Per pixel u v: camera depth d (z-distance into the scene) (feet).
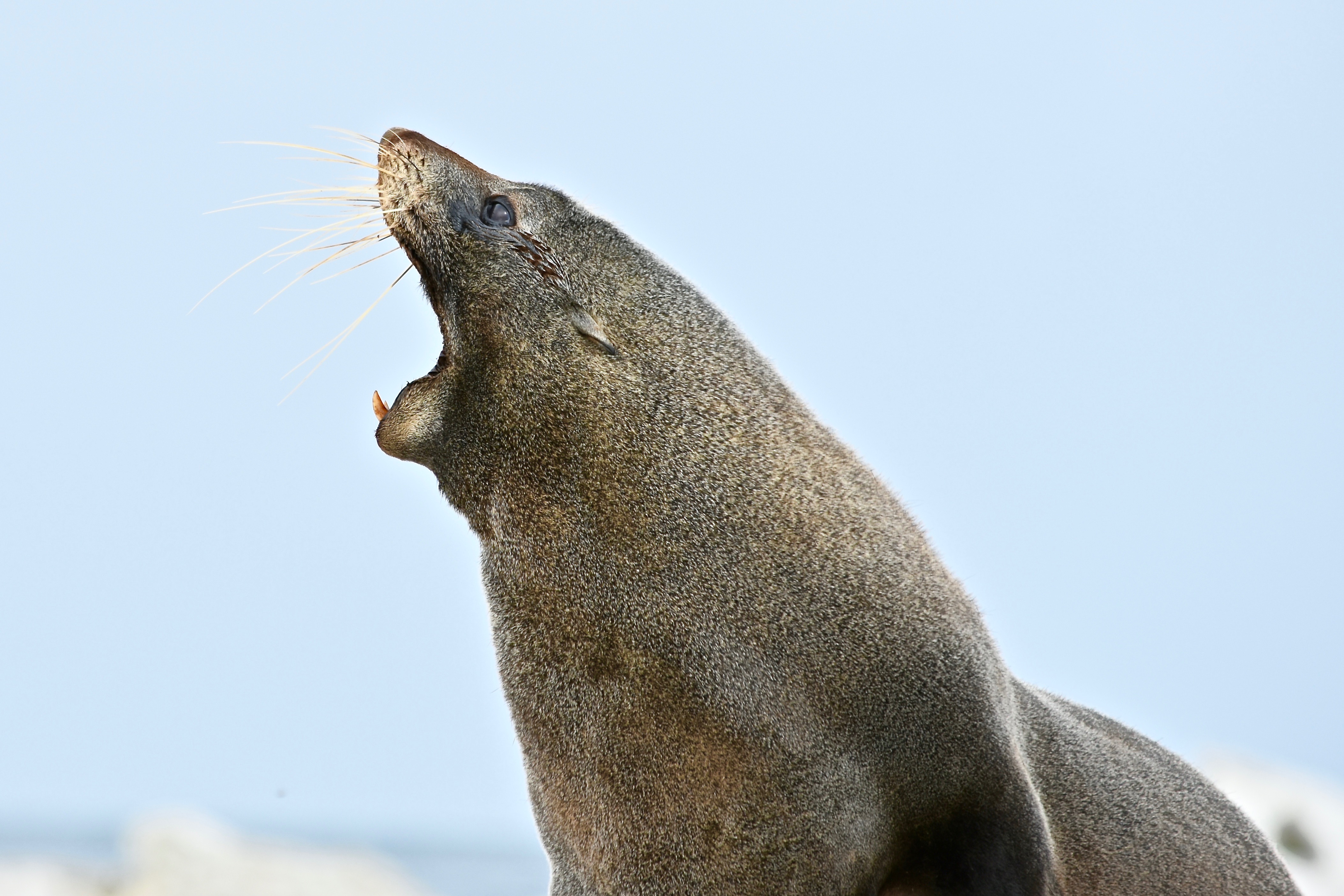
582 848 67.21
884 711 63.72
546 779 67.92
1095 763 82.02
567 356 68.39
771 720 62.85
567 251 71.61
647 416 67.97
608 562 65.67
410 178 71.82
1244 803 168.86
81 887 278.26
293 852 287.28
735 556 65.26
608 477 66.64
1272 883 88.43
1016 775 66.23
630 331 70.28
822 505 67.72
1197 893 82.43
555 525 66.74
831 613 64.69
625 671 64.69
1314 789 170.91
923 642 65.46
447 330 70.59
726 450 67.97
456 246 70.59
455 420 68.69
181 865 272.51
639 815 64.54
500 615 68.85
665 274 74.18
